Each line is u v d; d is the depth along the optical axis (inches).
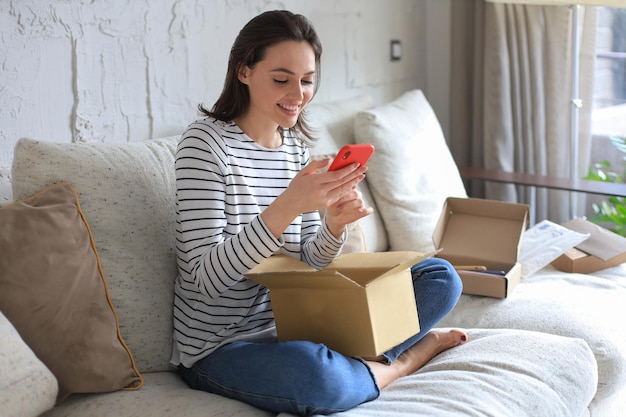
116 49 91.2
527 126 130.6
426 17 142.6
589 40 129.8
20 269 64.8
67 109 87.4
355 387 66.9
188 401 66.7
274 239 67.9
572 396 72.3
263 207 76.0
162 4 95.5
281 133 80.0
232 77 75.0
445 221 99.1
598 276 98.3
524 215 95.1
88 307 68.1
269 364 66.6
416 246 104.0
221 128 74.5
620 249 99.7
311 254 77.6
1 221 65.8
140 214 75.4
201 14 100.3
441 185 110.5
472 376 70.7
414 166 107.3
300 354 65.9
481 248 95.6
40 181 71.8
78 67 87.7
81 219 71.0
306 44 73.3
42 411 60.8
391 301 70.2
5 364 58.5
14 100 82.6
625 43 131.1
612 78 133.1
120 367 68.8
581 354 76.0
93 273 69.5
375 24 129.7
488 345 77.0
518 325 84.6
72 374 66.0
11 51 81.7
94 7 88.3
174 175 79.7
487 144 131.6
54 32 85.0
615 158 135.6
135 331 73.3
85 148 75.4
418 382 70.8
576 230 104.6
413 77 141.2
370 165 104.5
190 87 100.3
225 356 69.9
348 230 90.7
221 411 65.3
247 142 76.0
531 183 114.0
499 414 65.6
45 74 84.8
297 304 70.1
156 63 95.8
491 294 89.1
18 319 63.9
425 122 114.8
